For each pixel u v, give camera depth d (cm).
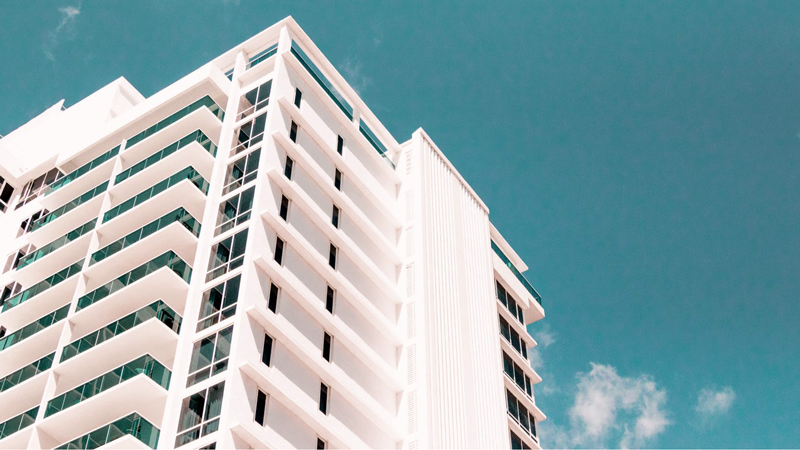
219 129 5041
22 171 6047
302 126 4900
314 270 4459
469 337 5150
